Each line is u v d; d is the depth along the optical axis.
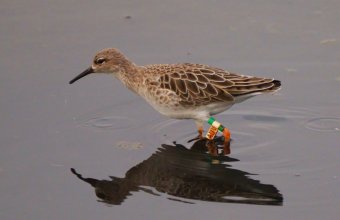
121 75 15.23
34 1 19.70
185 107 14.47
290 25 18.48
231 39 18.00
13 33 18.20
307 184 12.60
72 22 18.69
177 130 14.95
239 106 16.08
